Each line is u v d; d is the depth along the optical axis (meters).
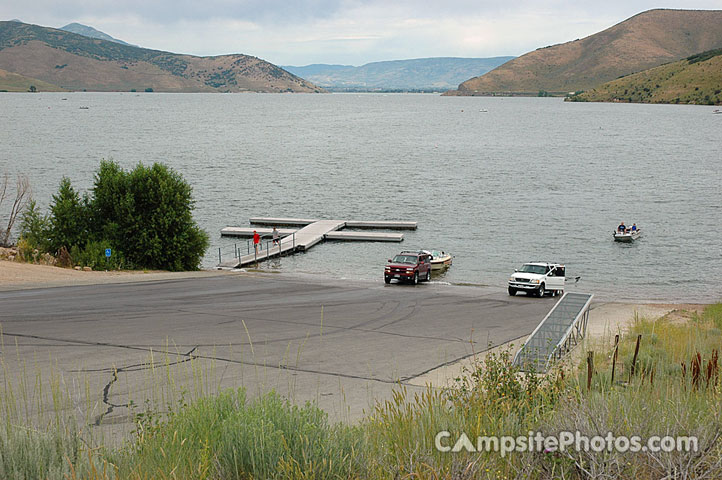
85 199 38.59
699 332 19.59
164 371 13.80
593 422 6.36
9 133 155.12
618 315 26.39
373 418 8.63
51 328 18.58
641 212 62.50
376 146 137.75
